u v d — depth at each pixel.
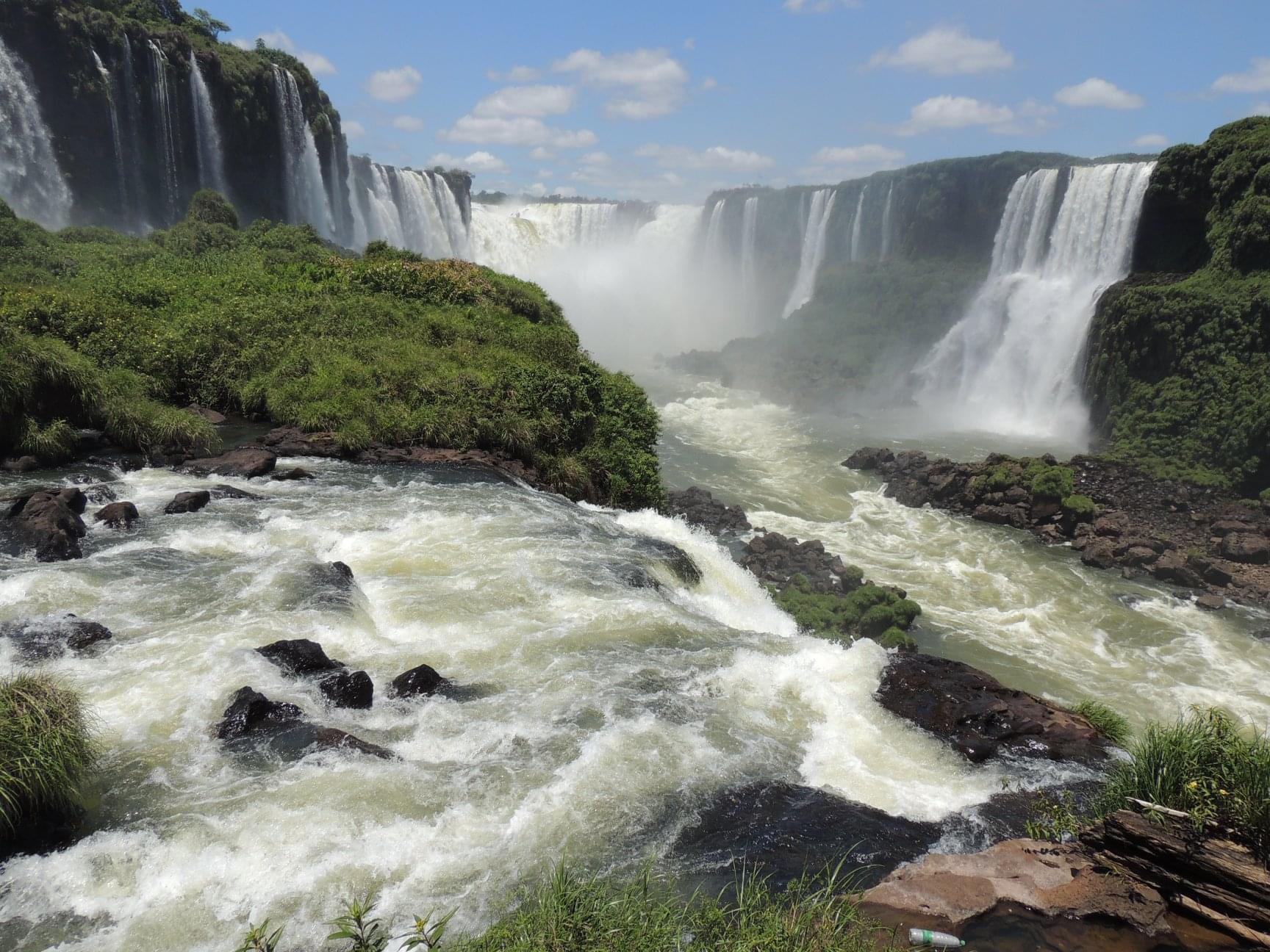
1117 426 47.88
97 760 10.09
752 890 8.54
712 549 23.45
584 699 12.49
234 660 12.34
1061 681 25.47
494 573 17.03
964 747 12.31
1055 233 59.62
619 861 9.27
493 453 25.88
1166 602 31.14
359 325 32.16
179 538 17.36
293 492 21.12
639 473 29.50
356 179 87.19
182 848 8.93
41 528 16.20
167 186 64.81
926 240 78.81
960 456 49.28
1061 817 10.05
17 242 38.59
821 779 11.41
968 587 32.25
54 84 56.12
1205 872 8.23
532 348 33.59
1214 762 9.23
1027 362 58.34
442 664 13.38
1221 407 43.19
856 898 8.35
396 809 9.72
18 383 21.17
